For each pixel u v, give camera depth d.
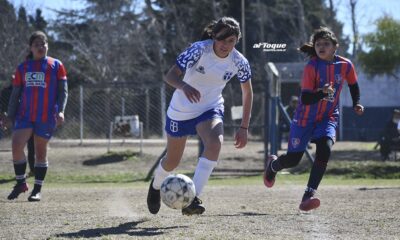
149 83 42.47
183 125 15.30
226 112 57.97
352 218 16.53
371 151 49.00
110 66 87.69
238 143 15.95
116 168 41.38
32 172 35.09
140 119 56.44
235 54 15.05
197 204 13.80
